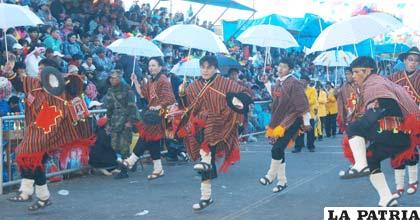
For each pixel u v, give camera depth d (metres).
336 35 8.29
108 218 6.72
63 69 11.62
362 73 6.38
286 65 7.97
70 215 6.88
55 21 13.91
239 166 10.91
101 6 16.22
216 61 7.06
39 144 6.56
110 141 9.80
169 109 9.02
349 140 6.15
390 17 9.09
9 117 8.38
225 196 7.95
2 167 8.16
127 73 13.70
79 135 6.86
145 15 18.36
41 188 6.85
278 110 7.88
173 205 7.41
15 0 12.92
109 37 15.36
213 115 6.96
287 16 18.70
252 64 19.98
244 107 6.87
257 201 7.60
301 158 12.31
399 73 7.75
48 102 6.64
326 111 17.36
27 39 12.00
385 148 6.27
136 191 8.43
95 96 11.66
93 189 8.60
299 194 8.06
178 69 12.44
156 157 9.29
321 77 23.97
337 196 7.88
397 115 6.23
